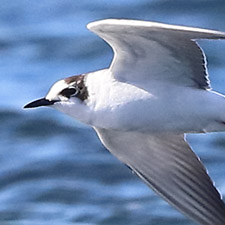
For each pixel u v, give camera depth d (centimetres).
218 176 1927
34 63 2398
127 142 1364
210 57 2342
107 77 1276
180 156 1377
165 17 2595
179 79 1269
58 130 2127
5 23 2645
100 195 1877
